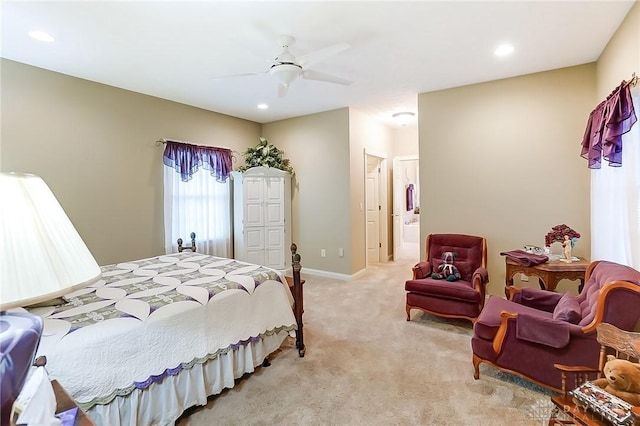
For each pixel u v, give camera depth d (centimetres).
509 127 383
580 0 227
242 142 572
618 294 177
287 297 272
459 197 416
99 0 220
